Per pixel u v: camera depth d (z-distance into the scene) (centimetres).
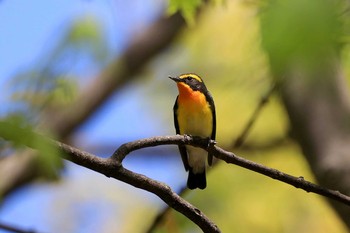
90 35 967
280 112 1458
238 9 1348
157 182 668
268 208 1407
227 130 1486
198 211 690
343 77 902
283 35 374
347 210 857
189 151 1096
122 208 1593
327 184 861
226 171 1420
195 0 781
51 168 487
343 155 861
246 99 1442
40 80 752
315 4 367
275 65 393
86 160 624
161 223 955
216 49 1488
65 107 1569
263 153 1488
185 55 1630
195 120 1149
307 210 1418
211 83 1494
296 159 1474
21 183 1459
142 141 678
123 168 648
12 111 543
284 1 378
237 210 1395
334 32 377
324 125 882
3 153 486
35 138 485
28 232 715
